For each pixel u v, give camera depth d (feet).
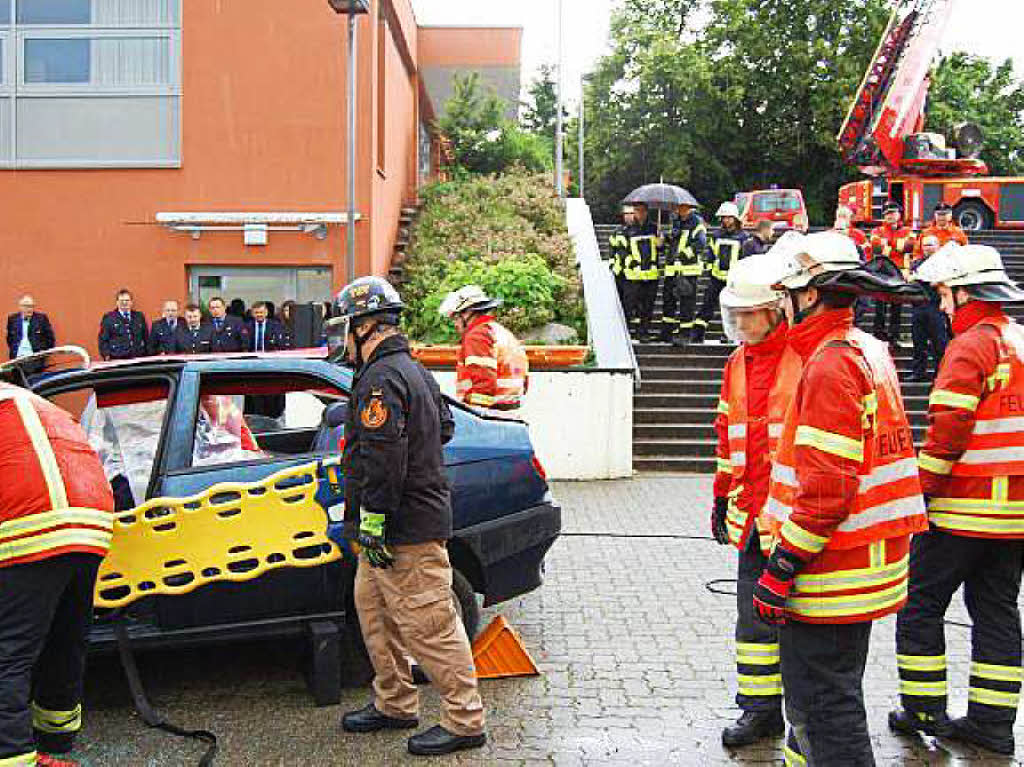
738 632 15.62
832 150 132.87
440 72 89.04
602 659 19.20
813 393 11.56
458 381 28.43
